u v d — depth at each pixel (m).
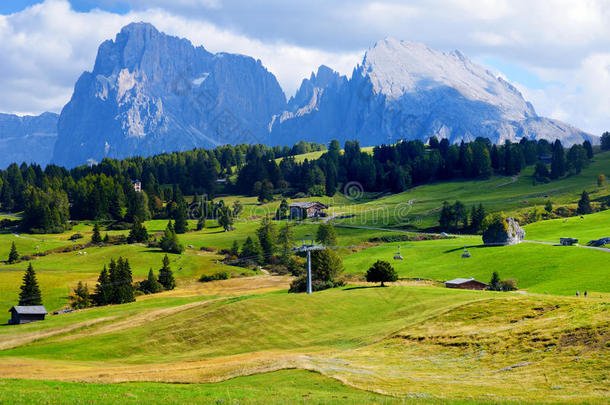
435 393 47.19
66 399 41.97
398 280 135.00
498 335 64.44
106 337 86.44
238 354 73.94
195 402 42.84
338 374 54.28
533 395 45.19
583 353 53.41
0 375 60.34
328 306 93.81
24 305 113.50
